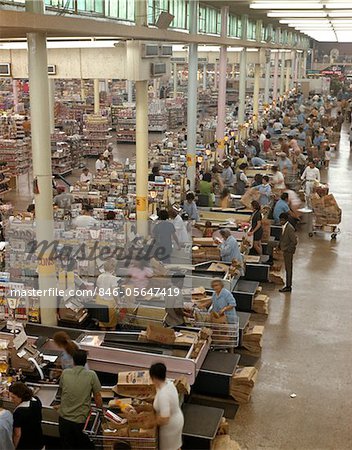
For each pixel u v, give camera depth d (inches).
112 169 684.1
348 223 633.0
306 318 398.9
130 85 1461.6
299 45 1883.6
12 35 316.2
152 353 291.0
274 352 350.9
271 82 1847.9
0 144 797.2
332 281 468.8
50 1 331.0
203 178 605.0
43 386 268.8
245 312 395.2
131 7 458.3
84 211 461.1
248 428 277.9
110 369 293.9
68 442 233.5
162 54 479.8
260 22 1036.5
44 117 313.1
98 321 322.3
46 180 322.7
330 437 272.7
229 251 417.7
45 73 308.0
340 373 329.4
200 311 330.0
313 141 971.3
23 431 221.3
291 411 292.2
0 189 711.1
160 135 1284.4
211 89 1779.0
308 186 649.0
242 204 584.4
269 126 1104.2
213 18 781.3
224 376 297.4
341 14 803.4
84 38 424.8
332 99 1899.6
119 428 235.6
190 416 270.5
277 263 501.7
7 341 288.2
